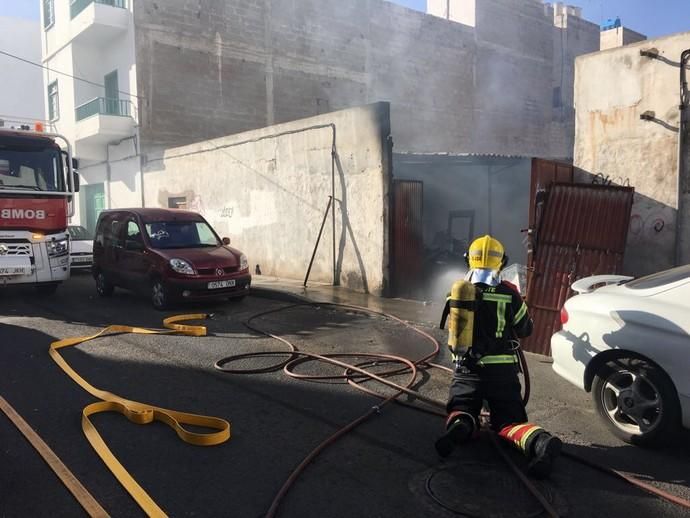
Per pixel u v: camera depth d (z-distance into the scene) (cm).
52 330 802
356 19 2353
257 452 405
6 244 962
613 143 738
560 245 661
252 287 1156
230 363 634
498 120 2817
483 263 386
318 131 1188
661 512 325
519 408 376
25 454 396
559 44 3077
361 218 1105
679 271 429
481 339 375
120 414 477
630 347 409
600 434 439
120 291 1209
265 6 2105
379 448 411
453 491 346
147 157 1828
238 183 1452
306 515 321
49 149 1020
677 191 683
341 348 707
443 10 2847
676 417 393
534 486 352
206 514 323
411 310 929
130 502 333
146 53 1852
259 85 2098
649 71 701
